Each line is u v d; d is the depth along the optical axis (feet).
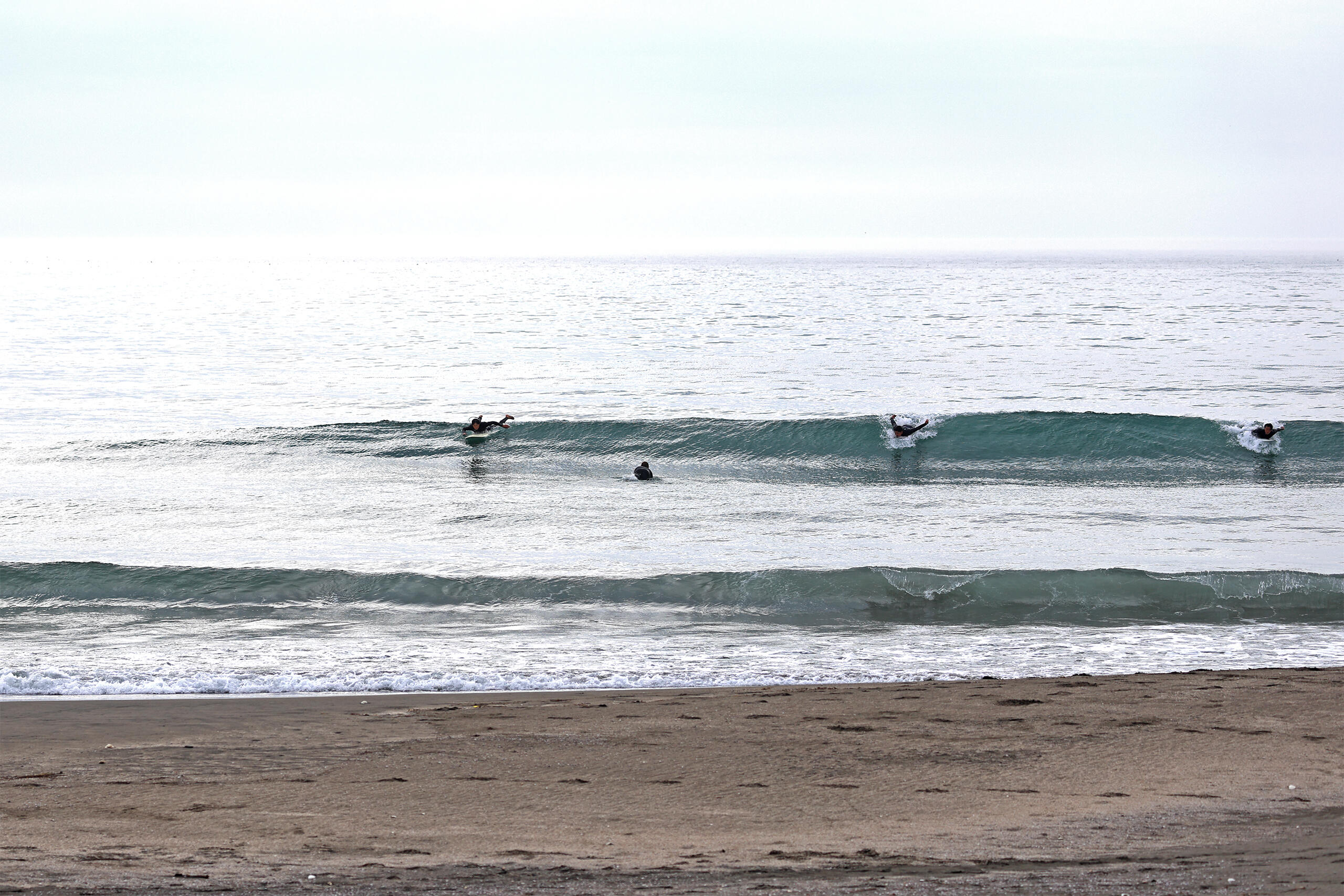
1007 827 55.88
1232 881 43.93
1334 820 55.57
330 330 556.92
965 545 156.97
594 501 188.34
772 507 184.75
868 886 44.91
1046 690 89.45
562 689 95.40
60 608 123.85
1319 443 226.99
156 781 67.05
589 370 382.63
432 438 237.25
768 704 86.33
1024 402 304.30
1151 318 647.15
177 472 210.79
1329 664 103.50
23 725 82.02
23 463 215.31
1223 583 130.41
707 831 55.98
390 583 131.13
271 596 128.67
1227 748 71.36
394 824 57.72
